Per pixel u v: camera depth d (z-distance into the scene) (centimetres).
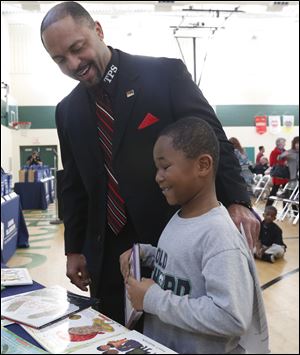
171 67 109
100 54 100
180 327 70
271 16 709
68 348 70
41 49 1054
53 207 744
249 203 92
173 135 76
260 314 71
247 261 70
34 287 112
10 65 1049
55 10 95
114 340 73
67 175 131
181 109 103
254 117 945
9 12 920
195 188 76
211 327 66
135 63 109
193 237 73
